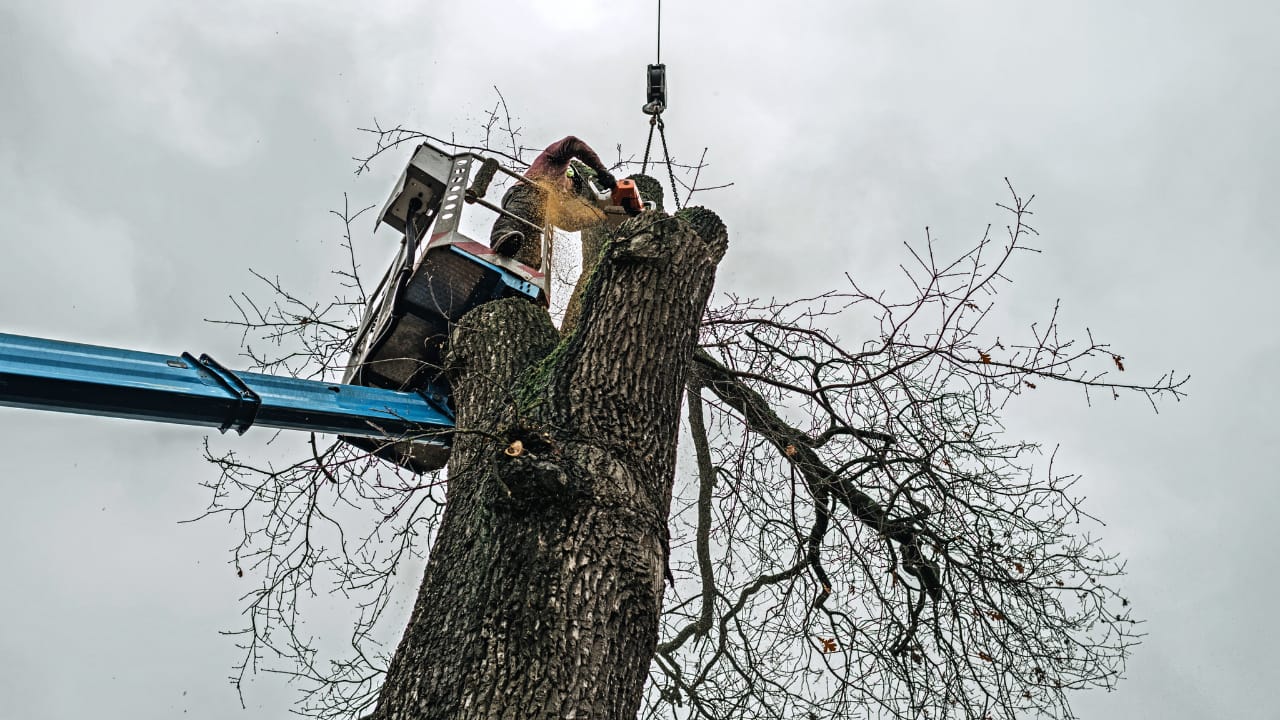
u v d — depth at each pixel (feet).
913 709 17.47
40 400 13.88
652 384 12.55
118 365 14.46
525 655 9.84
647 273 13.41
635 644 10.46
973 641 17.53
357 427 15.99
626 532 11.00
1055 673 17.29
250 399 14.98
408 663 10.27
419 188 17.76
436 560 11.25
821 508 17.84
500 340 14.61
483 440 12.41
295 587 15.79
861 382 17.08
